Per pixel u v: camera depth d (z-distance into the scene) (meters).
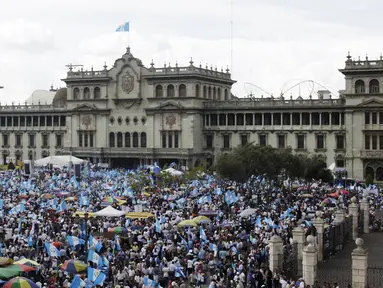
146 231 70.25
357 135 151.00
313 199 100.94
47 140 195.00
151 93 174.25
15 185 113.06
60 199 96.00
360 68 148.62
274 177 128.12
